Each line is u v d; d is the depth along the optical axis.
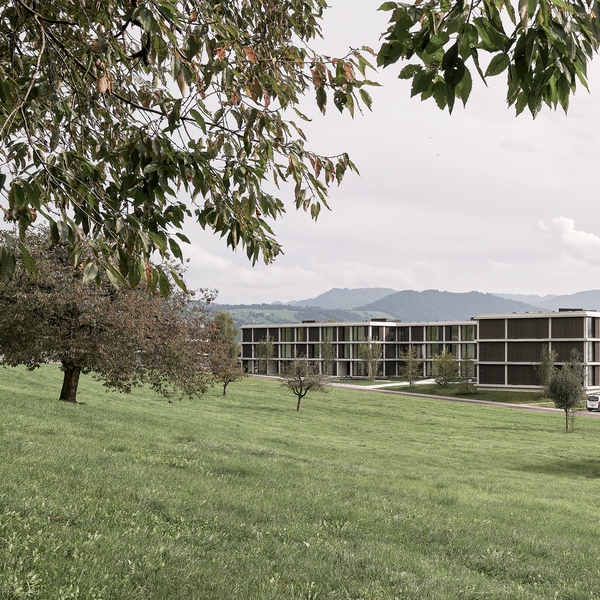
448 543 8.88
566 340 67.94
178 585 5.11
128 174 3.52
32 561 4.95
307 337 108.50
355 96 3.87
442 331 102.62
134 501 8.23
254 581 5.75
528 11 1.86
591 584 7.48
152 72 3.76
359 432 36.94
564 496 17.61
